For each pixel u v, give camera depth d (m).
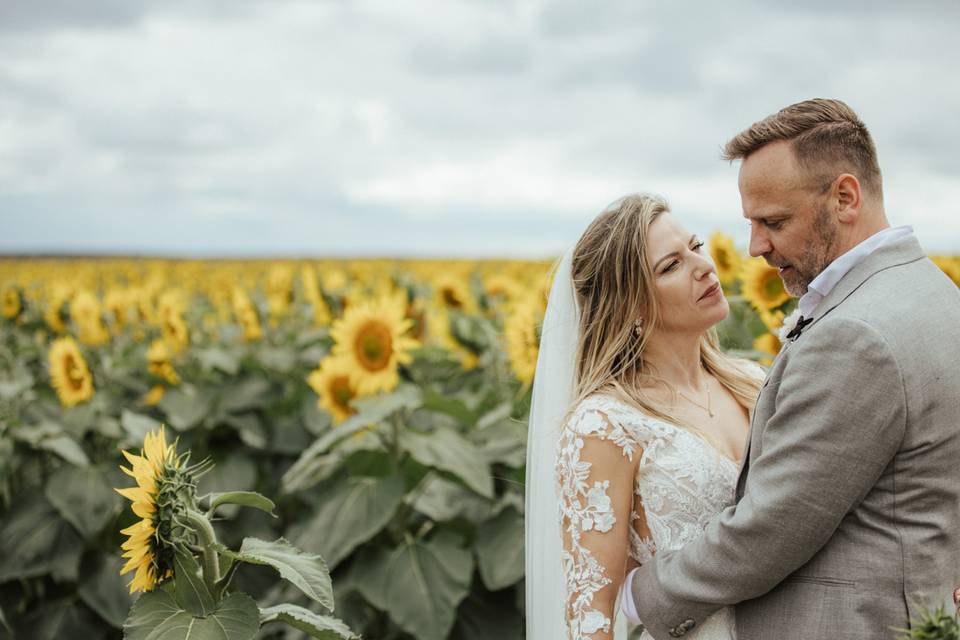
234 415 6.30
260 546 2.41
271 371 7.27
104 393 6.39
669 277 2.60
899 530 2.11
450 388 6.71
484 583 4.44
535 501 2.89
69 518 4.72
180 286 17.81
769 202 2.28
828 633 2.12
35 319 8.95
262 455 6.38
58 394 6.32
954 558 2.15
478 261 25.61
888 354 2.08
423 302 6.87
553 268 3.07
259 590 5.38
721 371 2.95
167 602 2.28
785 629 2.18
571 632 2.54
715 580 2.23
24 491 5.05
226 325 10.16
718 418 2.73
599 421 2.53
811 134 2.25
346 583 4.22
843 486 2.10
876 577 2.10
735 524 2.20
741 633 2.27
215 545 2.29
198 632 2.20
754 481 2.21
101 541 4.95
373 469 4.70
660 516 2.50
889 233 2.29
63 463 5.55
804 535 2.12
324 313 7.40
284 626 4.88
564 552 2.62
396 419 4.62
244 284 17.14
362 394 5.16
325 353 7.52
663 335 2.71
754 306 3.99
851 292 2.24
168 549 2.28
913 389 2.08
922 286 2.20
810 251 2.29
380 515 4.21
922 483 2.10
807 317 2.35
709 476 2.51
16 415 5.93
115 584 4.74
